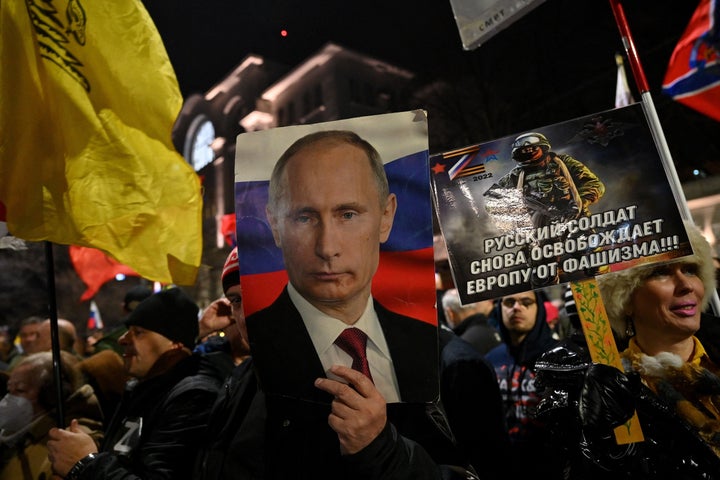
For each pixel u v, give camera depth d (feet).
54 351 6.98
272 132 5.05
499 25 7.39
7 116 6.97
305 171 4.91
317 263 4.81
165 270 7.38
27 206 6.91
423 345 4.64
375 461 4.26
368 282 4.78
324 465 5.06
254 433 5.41
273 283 4.90
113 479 6.03
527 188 5.26
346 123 4.96
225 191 131.85
